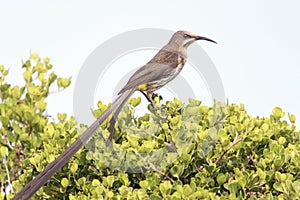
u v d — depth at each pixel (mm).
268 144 15656
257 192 14977
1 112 18656
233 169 15156
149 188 14523
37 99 20188
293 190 14500
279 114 16812
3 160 17625
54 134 16156
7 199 16062
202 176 14719
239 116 16062
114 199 14406
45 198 15500
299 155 15375
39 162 15711
